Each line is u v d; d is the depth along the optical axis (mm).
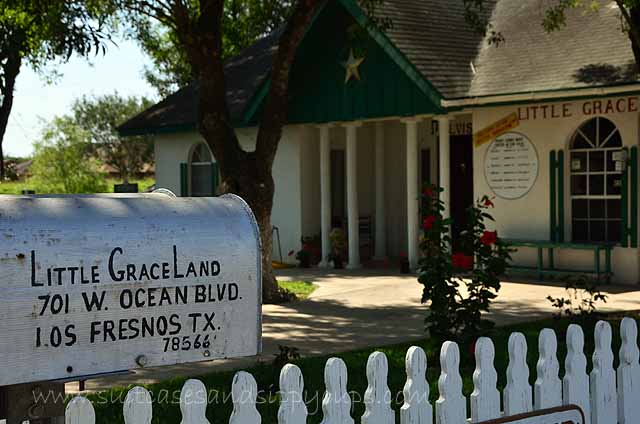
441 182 15703
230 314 3506
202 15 12797
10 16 12273
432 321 8188
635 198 13812
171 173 21203
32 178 30141
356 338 9906
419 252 16375
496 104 14516
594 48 14547
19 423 3420
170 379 7871
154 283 3340
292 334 10227
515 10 17422
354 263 17406
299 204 18547
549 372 4801
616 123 13906
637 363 5293
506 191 15328
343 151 19438
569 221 14734
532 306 11930
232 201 3666
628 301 12102
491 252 8180
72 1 11695
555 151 14672
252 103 17547
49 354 3139
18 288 3084
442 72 15164
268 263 12992
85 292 3205
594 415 5059
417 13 16594
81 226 3246
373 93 16219
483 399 4496
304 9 12742
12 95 17078
